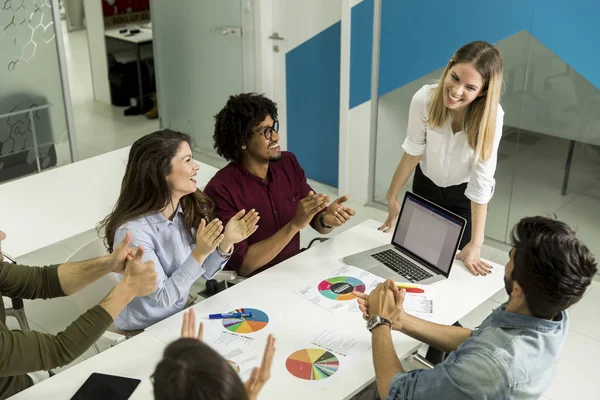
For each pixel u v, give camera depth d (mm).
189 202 2586
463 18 3926
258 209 2873
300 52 4914
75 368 2113
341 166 4891
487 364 1594
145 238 2428
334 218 2947
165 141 2398
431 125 2930
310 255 2816
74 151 5051
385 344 1955
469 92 2668
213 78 5387
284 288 2562
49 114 4844
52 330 3361
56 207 3268
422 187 3244
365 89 4531
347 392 2004
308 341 2242
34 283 2232
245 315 2379
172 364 1125
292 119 5227
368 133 4648
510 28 3773
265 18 4949
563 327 1646
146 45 6691
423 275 2650
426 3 4035
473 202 2924
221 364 1134
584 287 1538
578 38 3562
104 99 6895
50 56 4703
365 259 2773
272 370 2092
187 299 2875
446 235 2635
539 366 1609
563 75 3697
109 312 1956
